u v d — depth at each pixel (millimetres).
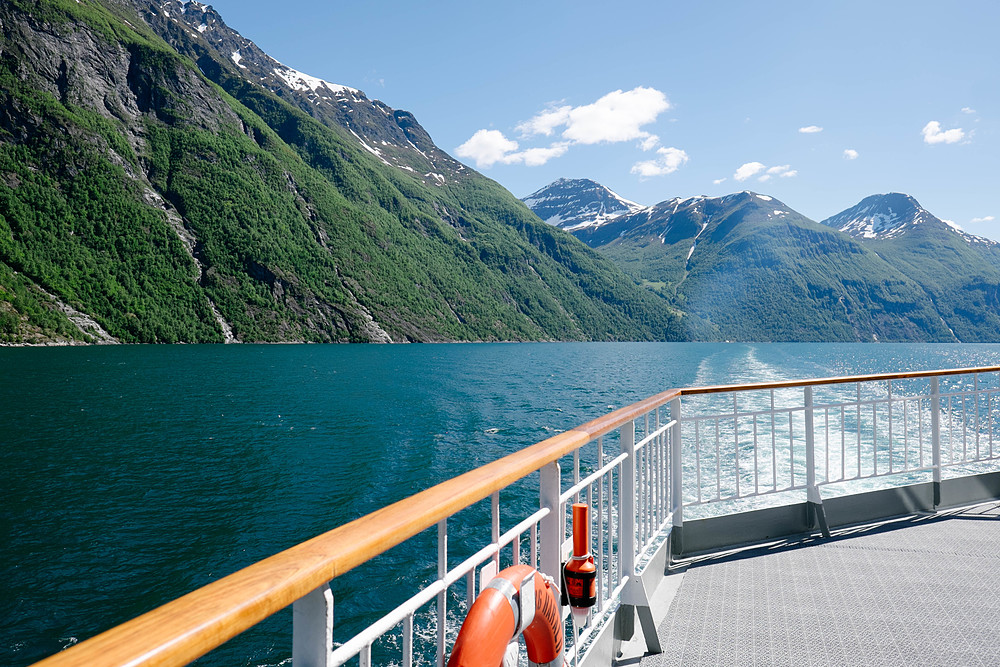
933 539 3992
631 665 2533
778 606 3035
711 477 13688
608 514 2348
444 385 50344
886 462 15133
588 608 1607
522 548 9758
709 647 2654
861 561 3619
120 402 38656
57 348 92438
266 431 28000
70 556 12562
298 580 751
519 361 86438
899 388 38438
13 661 8812
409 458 21969
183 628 593
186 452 23344
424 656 7656
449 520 13148
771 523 4078
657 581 3371
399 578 10258
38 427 29250
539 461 1558
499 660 1040
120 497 17062
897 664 2463
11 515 15352
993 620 2807
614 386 49531
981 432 19688
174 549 13008
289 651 8141
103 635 558
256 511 15688
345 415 33219
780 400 29984
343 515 15328
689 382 51969
